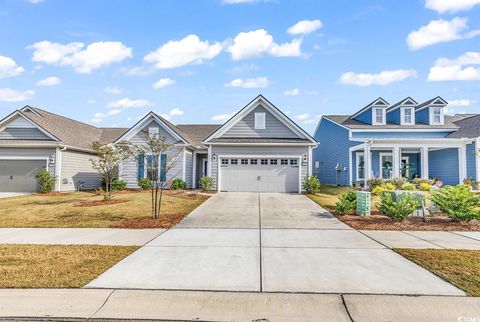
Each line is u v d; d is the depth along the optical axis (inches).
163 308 157.8
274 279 194.1
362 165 871.7
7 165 759.1
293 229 354.6
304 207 512.1
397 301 163.8
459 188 404.5
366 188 700.0
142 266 219.6
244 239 305.1
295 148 746.2
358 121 968.3
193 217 427.2
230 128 783.7
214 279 194.2
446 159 863.7
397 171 735.1
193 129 1037.8
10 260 231.3
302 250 263.7
